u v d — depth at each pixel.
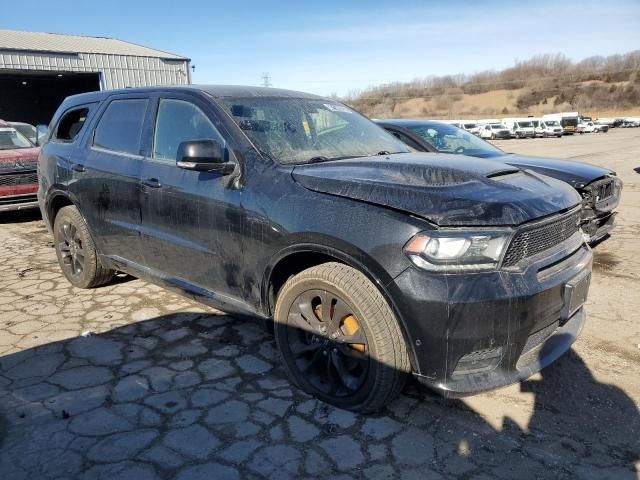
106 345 3.71
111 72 27.69
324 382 2.97
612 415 2.87
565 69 139.12
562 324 2.88
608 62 137.12
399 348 2.60
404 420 2.82
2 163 7.71
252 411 2.90
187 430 2.72
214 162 3.14
